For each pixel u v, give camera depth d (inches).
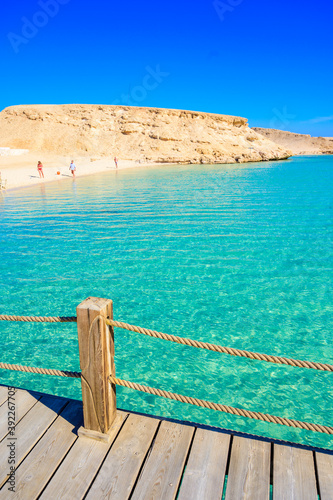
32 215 571.2
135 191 872.3
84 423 101.0
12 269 305.7
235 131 2600.9
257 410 140.8
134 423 107.0
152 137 2332.7
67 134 2319.1
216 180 1126.4
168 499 82.8
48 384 159.2
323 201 645.3
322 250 342.0
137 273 290.4
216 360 175.5
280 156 2583.7
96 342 89.3
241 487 86.2
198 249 354.3
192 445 98.8
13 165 1686.8
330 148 5383.9
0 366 110.1
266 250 346.0
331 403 145.1
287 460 93.8
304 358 173.6
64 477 89.0
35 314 221.0
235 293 248.7
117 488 85.7
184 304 233.5
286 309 224.1
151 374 165.2
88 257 335.9
